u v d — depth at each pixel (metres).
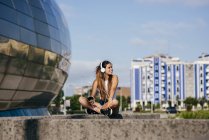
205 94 144.25
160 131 5.04
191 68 145.38
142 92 149.62
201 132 5.09
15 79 18.23
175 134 5.05
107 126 5.02
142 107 134.25
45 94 22.11
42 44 19.88
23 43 18.12
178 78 144.88
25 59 18.48
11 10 17.45
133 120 5.03
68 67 25.95
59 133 5.07
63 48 23.36
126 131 5.01
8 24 17.09
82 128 5.04
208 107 130.12
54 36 21.48
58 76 23.16
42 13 20.33
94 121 5.03
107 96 7.98
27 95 20.00
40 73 20.23
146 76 148.88
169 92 144.62
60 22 23.16
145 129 5.02
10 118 5.18
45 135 5.09
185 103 134.38
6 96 18.28
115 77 7.92
